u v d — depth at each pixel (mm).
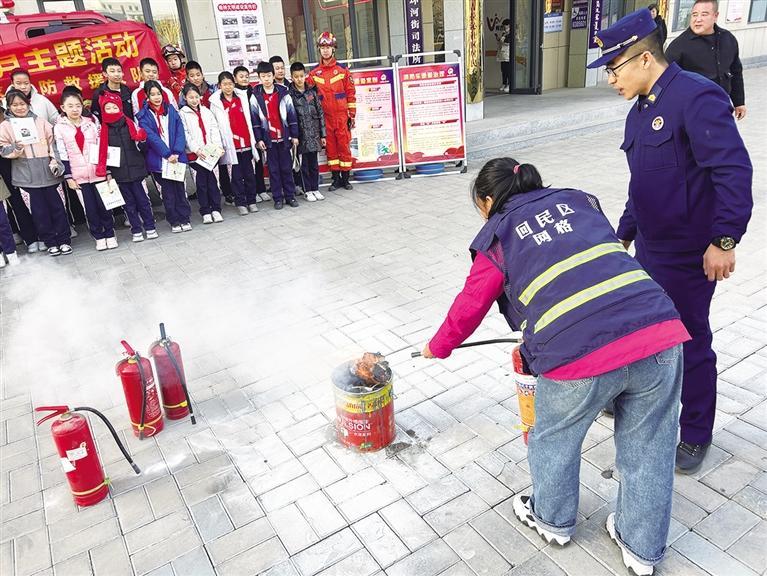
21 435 3289
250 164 6973
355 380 2834
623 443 2025
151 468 2916
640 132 2314
